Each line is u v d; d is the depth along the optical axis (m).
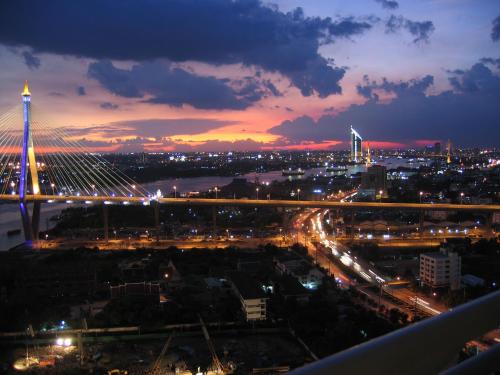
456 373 1.44
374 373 1.24
